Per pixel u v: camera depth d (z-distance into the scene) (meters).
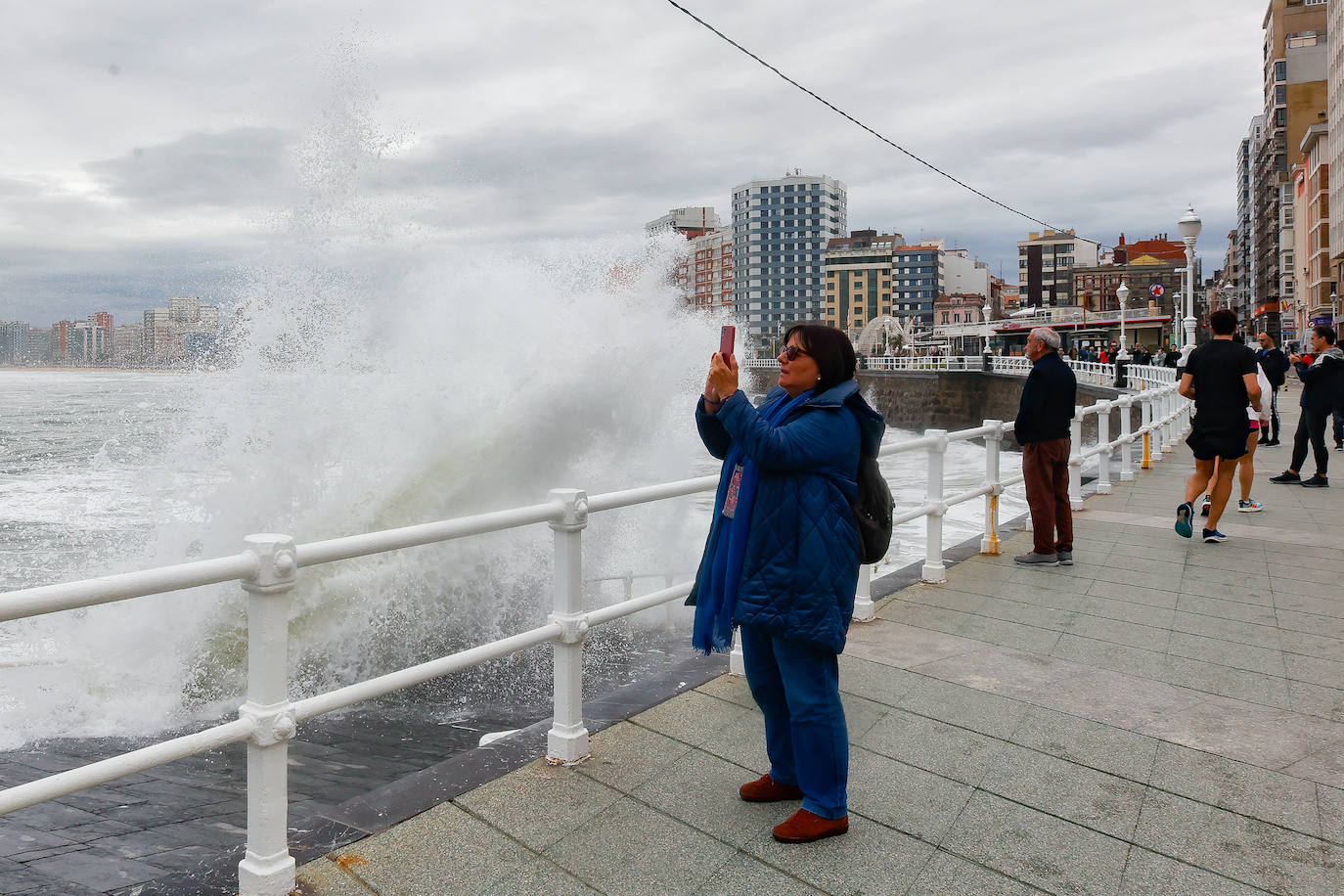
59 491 17.89
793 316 168.38
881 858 2.70
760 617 2.69
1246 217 139.62
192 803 3.85
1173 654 4.63
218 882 2.53
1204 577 6.27
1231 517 8.74
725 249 174.12
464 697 5.76
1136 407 26.38
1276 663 4.50
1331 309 74.12
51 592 1.93
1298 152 98.88
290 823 2.88
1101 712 3.87
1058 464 6.54
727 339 2.71
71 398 67.06
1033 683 4.21
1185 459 13.86
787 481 2.70
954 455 32.25
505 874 2.58
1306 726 3.73
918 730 3.67
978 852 2.74
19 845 3.22
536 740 3.54
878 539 2.78
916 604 5.60
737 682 4.20
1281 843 2.81
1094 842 2.81
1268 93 112.56
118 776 2.07
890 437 47.97
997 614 5.36
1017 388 45.06
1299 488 10.71
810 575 2.66
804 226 167.62
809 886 2.54
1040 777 3.26
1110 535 7.84
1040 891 2.54
